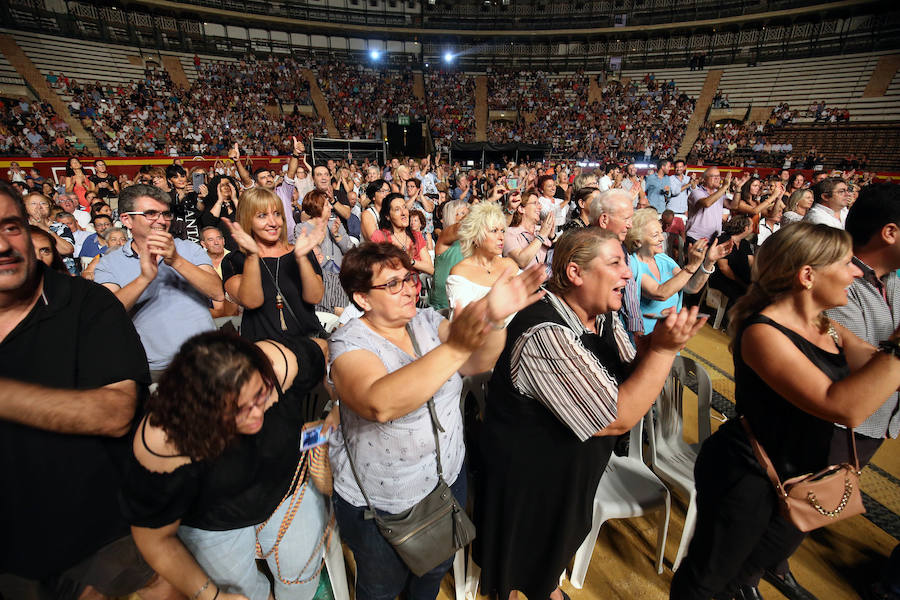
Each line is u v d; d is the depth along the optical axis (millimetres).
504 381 1650
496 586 1872
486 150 21219
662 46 34812
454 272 2877
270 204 2457
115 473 1459
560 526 1692
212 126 25391
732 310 1702
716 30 32750
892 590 2080
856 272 1437
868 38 26906
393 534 1451
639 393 1398
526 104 33750
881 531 2568
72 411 1208
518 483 1676
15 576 1382
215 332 1167
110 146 20328
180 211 5074
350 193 8055
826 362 1503
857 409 1278
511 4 36500
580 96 33906
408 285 1443
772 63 29688
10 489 1292
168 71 28812
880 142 21188
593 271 1562
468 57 38250
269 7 33062
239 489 1310
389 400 1107
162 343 2385
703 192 6000
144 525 1185
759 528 1604
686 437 3393
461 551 2070
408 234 4340
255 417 1180
